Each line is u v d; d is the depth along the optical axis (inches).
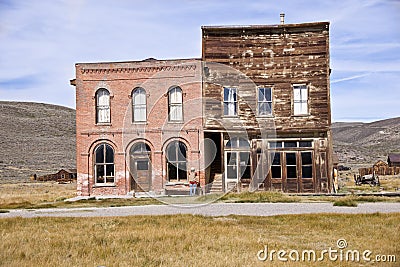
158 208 945.5
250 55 1307.8
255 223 689.0
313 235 596.4
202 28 1295.5
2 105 6678.2
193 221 700.7
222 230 615.5
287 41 1301.7
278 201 1045.8
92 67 1318.9
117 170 1298.0
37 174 3006.9
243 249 510.9
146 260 464.1
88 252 497.0
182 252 499.2
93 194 1302.9
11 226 684.1
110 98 1311.5
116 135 1302.9
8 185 2297.0
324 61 1286.9
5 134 4554.6
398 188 1485.0
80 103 1320.1
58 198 1310.3
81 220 733.3
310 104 1284.4
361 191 1333.7
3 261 459.5
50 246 528.4
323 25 1286.9
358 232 609.3
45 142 4345.5
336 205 930.1
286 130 1280.8
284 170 1274.6
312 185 1266.0
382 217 722.2
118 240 559.2
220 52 1306.6
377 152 4111.7
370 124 6574.8
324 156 1270.9
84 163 1311.5
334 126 6668.3
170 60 1296.8
